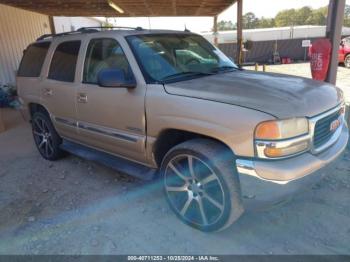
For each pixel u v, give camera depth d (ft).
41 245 9.30
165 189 10.02
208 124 8.39
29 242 9.46
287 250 8.61
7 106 31.30
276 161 7.70
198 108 8.59
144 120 9.99
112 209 11.05
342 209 10.34
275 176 7.57
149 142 10.05
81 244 9.26
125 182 13.07
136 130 10.39
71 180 13.52
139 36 11.31
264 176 7.66
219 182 8.37
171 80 10.11
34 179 13.83
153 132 9.83
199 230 9.53
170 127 9.25
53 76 14.08
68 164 15.31
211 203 8.96
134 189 12.42
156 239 9.32
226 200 8.36
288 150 7.76
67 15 43.34
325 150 8.73
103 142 12.10
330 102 9.07
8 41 35.73
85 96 12.03
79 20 61.52
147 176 10.66
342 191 11.39
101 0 30.71
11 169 15.14
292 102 8.17
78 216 10.71
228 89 9.02
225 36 99.60
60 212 11.03
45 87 14.39
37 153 17.31
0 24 34.27
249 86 9.27
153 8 37.68
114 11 39.91
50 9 37.14
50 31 43.96
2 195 12.50
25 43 39.19
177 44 12.00
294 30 97.86
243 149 7.86
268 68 62.49
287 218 10.02
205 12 42.39
